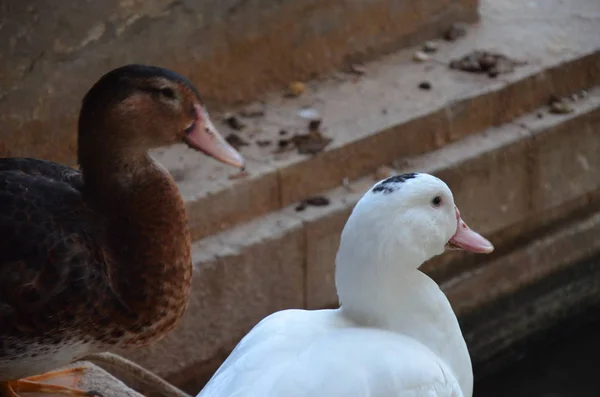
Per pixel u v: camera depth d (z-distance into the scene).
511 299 8.34
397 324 4.09
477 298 8.15
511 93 8.02
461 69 8.27
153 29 7.33
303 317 4.06
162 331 4.52
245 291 6.87
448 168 7.51
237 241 6.79
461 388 4.30
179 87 4.35
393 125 7.46
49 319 4.16
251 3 7.73
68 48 6.98
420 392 3.83
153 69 4.33
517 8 9.27
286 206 7.11
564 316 8.67
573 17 9.06
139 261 4.33
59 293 4.14
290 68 8.09
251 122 7.62
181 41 7.49
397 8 8.48
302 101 7.91
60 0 6.86
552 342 8.59
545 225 8.37
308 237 6.99
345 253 4.05
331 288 7.25
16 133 6.93
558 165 8.15
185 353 6.80
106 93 4.28
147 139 4.35
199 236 6.81
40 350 4.26
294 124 7.58
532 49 8.52
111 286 4.27
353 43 8.36
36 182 4.30
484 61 8.26
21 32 6.78
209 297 6.73
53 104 7.01
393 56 8.55
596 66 8.47
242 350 3.89
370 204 4.02
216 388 3.71
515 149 7.84
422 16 8.66
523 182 8.01
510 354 8.42
